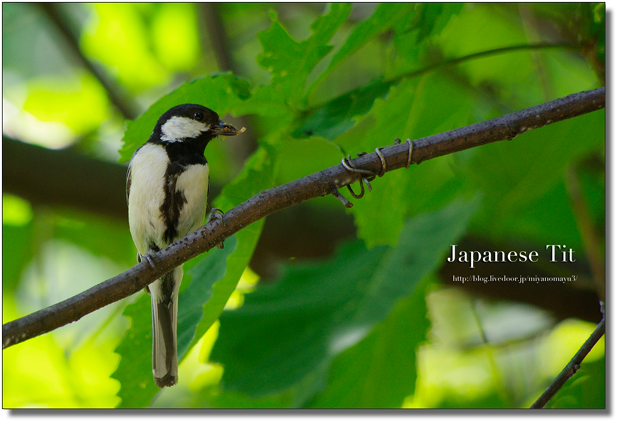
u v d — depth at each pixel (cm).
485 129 318
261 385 399
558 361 611
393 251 468
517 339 608
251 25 845
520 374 617
